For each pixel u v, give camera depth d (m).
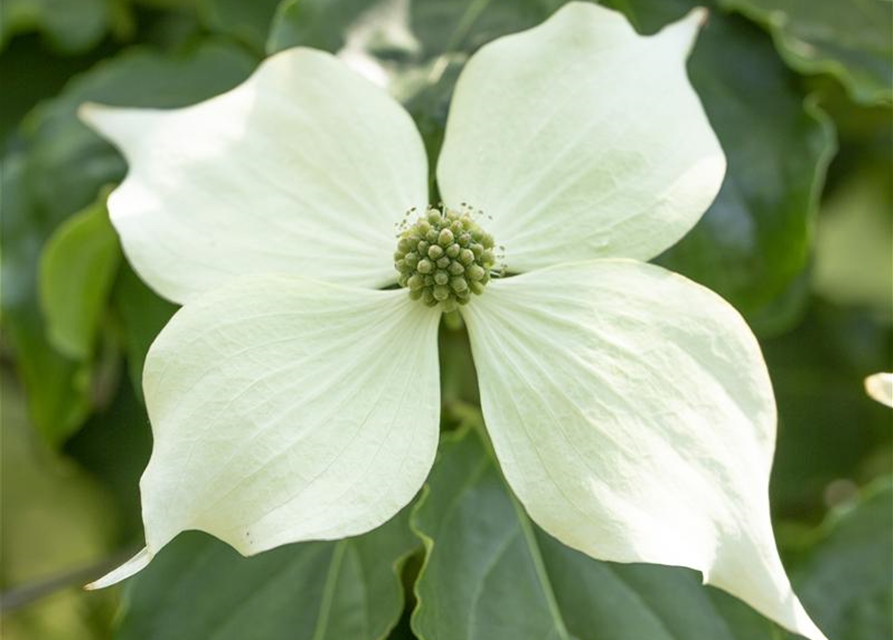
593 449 0.22
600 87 0.24
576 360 0.23
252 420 0.22
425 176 0.24
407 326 0.23
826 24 0.27
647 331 0.23
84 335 0.28
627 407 0.22
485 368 0.23
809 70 0.27
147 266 0.23
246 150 0.24
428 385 0.23
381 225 0.24
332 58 0.24
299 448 0.22
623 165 0.23
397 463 0.22
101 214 0.27
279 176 0.24
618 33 0.24
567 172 0.24
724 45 0.27
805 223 0.26
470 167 0.24
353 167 0.24
